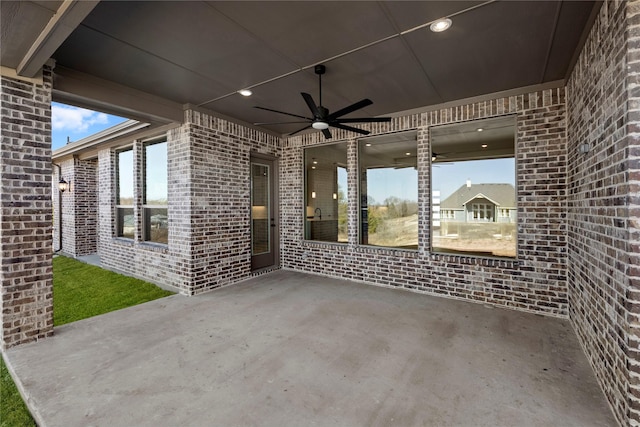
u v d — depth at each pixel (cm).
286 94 419
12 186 293
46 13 223
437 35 278
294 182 618
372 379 239
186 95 424
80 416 197
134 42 287
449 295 443
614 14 205
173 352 282
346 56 315
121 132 548
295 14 247
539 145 380
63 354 279
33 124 306
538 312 382
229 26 262
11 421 203
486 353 279
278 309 396
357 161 541
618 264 203
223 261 507
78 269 659
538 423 191
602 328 232
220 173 504
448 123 444
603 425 191
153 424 190
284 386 229
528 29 267
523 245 391
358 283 523
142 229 571
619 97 198
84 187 837
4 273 289
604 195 230
